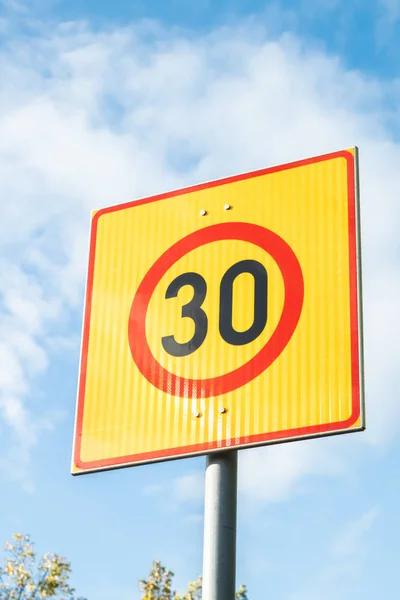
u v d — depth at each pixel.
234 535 5.50
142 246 6.40
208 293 6.05
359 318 5.62
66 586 16.05
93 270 6.47
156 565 16.97
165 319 6.10
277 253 5.98
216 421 5.70
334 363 5.58
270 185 6.21
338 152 6.13
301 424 5.51
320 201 6.04
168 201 6.46
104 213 6.62
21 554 16.08
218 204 6.29
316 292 5.79
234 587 5.36
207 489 5.61
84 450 5.98
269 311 5.85
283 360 5.69
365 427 5.38
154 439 5.81
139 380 6.01
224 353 5.84
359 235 5.85
